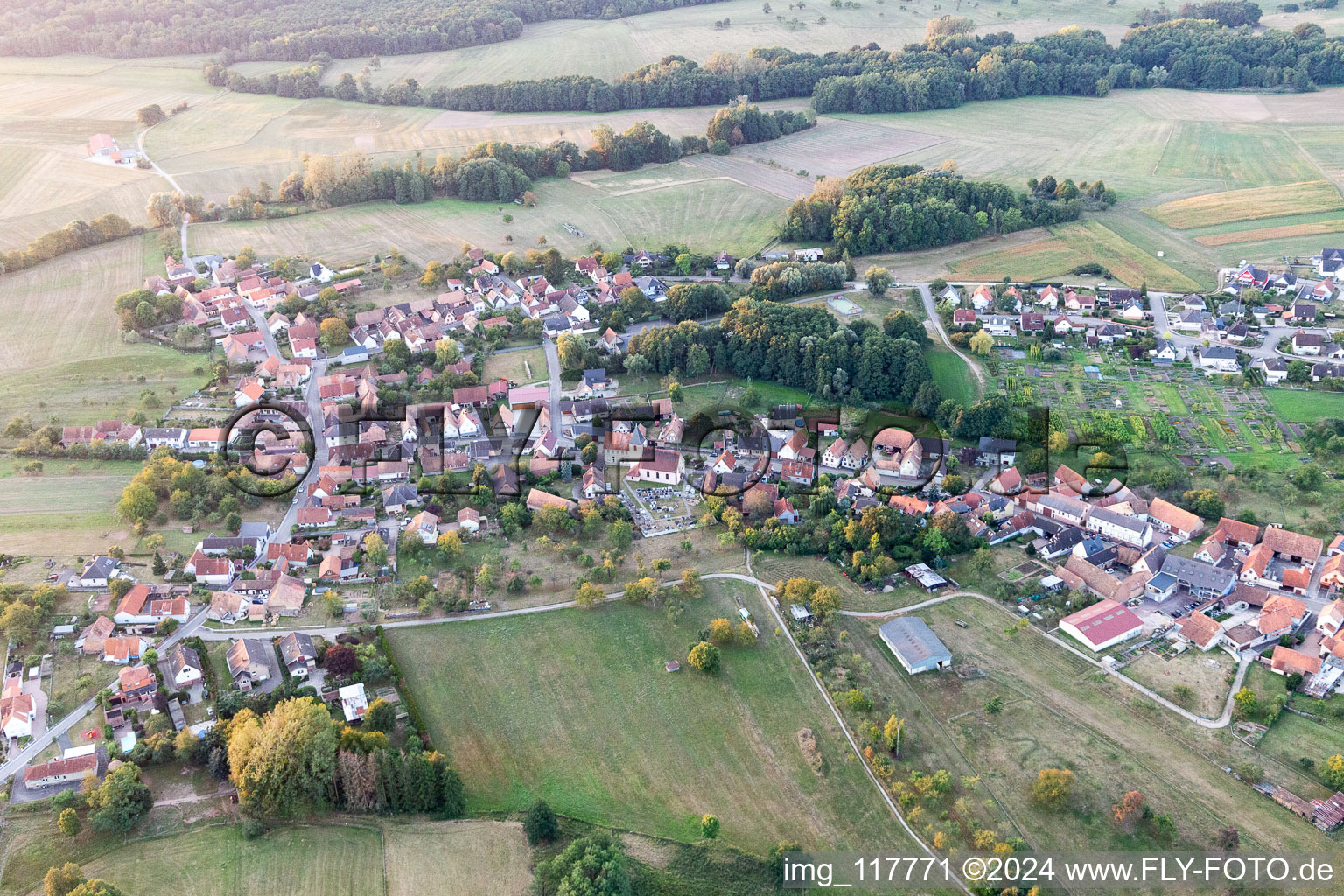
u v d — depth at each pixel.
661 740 183.25
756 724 186.25
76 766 171.38
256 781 164.25
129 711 184.25
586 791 173.25
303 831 164.25
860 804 170.25
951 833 163.25
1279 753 176.50
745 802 171.12
